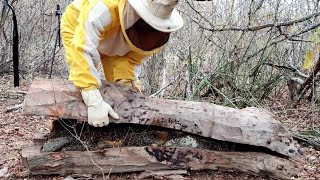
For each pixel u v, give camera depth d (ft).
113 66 6.59
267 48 9.67
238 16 9.89
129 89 6.23
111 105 5.98
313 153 7.45
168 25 5.50
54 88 5.95
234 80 9.75
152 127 6.34
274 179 6.21
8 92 12.20
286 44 10.34
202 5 10.63
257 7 9.41
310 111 9.16
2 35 15.08
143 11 5.37
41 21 16.43
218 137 6.10
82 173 6.08
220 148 6.37
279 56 10.21
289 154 6.11
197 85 9.69
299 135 7.91
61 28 6.31
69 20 6.22
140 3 5.40
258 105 9.34
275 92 10.87
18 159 6.84
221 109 6.27
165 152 6.13
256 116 6.25
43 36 16.14
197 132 6.12
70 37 6.18
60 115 5.81
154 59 10.70
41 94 5.87
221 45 9.71
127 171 6.15
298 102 10.20
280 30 8.65
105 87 6.15
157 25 5.42
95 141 6.29
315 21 9.59
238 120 6.15
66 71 15.43
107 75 6.72
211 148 6.36
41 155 5.94
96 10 5.60
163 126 6.10
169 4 5.30
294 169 6.14
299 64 10.52
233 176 6.23
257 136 6.09
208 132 6.10
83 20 5.63
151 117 6.05
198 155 6.18
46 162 5.96
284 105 10.14
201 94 10.10
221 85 9.78
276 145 6.11
